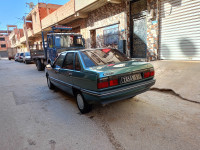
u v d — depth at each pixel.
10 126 3.05
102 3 10.19
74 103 4.24
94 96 2.81
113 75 2.79
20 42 37.06
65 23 16.28
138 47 8.99
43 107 4.03
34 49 13.11
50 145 2.37
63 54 4.33
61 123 3.09
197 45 6.16
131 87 2.95
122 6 9.29
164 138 2.37
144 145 2.23
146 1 7.97
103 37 11.49
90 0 10.04
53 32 9.02
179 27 6.64
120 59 3.79
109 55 3.78
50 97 4.89
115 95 2.76
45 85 6.70
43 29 20.03
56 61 4.77
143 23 8.45
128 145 2.26
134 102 3.95
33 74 10.20
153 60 7.80
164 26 7.23
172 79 4.91
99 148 2.23
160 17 7.32
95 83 2.73
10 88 6.41
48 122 3.16
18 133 2.77
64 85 4.10
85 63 3.26
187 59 6.58
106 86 2.72
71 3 12.51
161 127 2.69
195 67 5.36
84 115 3.41
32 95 5.21
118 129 2.73
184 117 2.99
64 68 4.06
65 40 8.23
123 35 9.52
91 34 12.96
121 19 9.53
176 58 6.98
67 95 5.03
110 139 2.44
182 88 4.22
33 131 2.82
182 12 6.43
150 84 3.30
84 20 13.33
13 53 35.69
